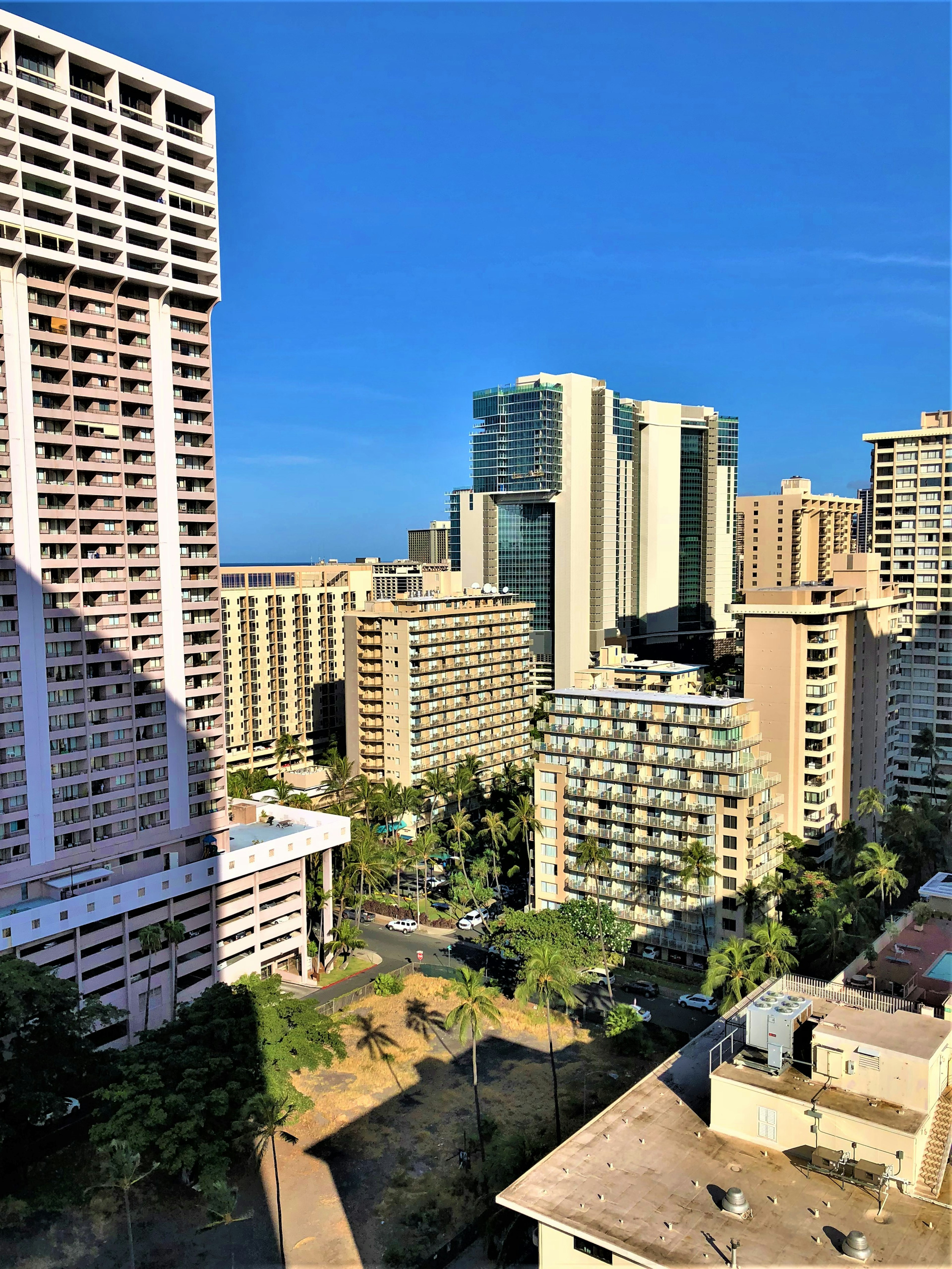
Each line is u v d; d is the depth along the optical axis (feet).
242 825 439.22
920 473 627.46
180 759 369.30
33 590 320.91
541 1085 301.63
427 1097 297.33
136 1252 230.89
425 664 619.67
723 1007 271.08
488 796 611.88
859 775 521.65
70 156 325.42
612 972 388.57
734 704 386.32
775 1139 146.00
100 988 334.24
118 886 335.47
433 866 554.46
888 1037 148.25
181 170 362.74
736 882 376.68
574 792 422.00
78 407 334.44
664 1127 153.28
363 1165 262.47
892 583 640.99
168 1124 241.55
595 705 419.54
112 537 343.46
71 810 335.06
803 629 456.86
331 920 428.56
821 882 399.03
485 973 365.61
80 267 326.85
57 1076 269.23
